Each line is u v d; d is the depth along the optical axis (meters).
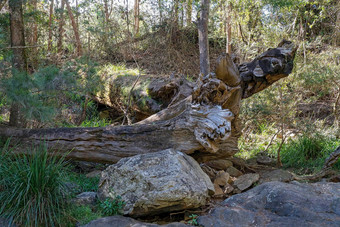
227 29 10.30
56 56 10.50
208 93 4.61
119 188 4.14
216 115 4.56
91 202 4.26
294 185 4.37
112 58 11.18
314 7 9.20
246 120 6.69
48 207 3.78
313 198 3.94
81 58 5.78
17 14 6.10
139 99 7.79
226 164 5.79
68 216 3.88
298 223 3.48
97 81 5.97
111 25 10.30
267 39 7.90
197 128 4.66
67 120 8.21
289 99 6.16
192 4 9.51
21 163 4.26
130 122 7.78
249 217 3.79
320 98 8.28
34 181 3.86
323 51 8.26
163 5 11.16
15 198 3.87
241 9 9.36
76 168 5.80
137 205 3.93
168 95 7.27
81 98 9.20
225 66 4.50
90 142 5.02
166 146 4.85
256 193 4.29
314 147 6.21
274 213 3.83
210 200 4.57
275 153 6.56
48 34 11.46
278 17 8.78
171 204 3.92
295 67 6.13
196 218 3.91
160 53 11.68
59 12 10.30
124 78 8.80
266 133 7.55
